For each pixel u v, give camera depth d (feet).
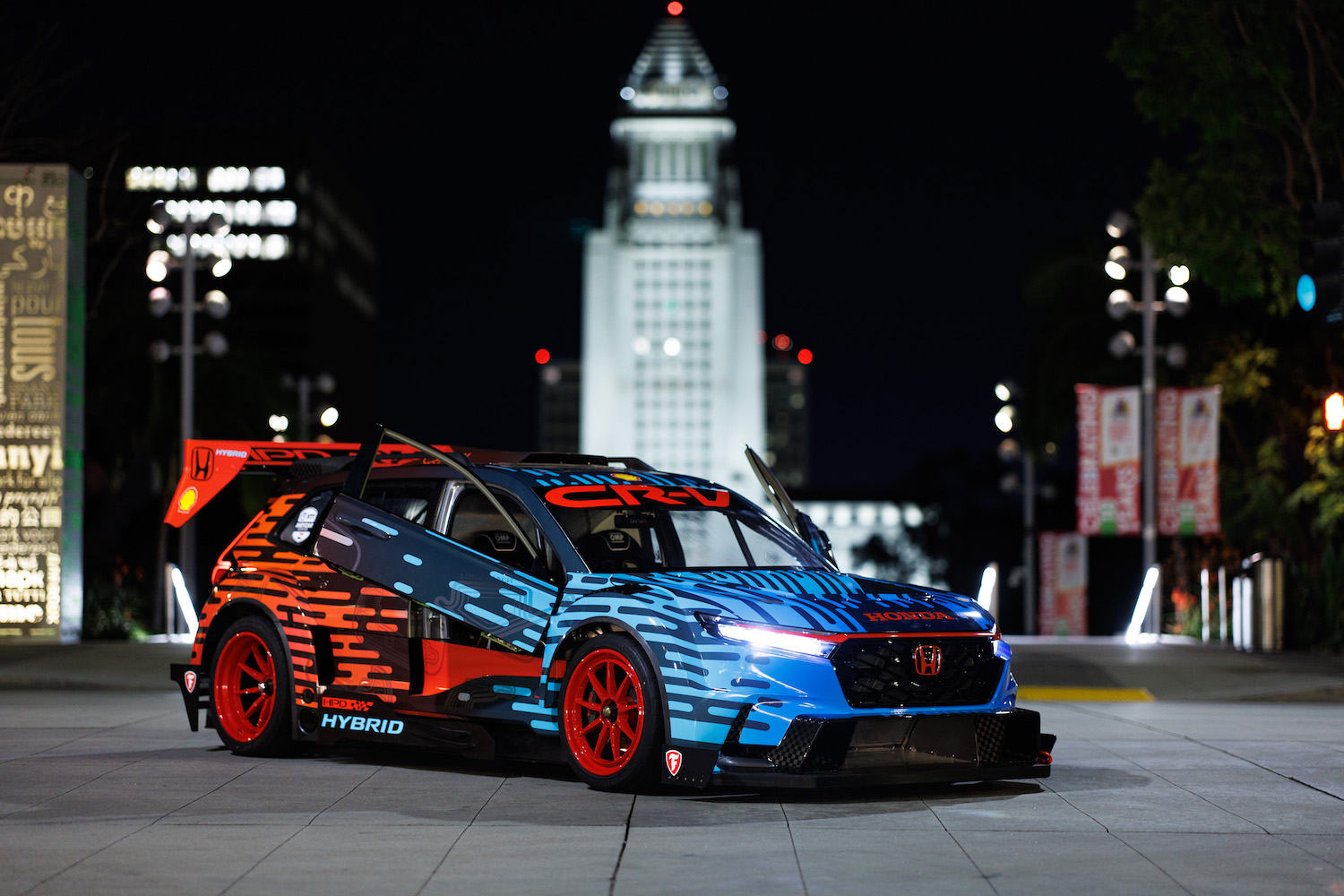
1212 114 75.97
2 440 66.08
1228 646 71.36
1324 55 76.02
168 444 108.47
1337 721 41.22
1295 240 78.23
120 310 109.50
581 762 27.02
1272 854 21.93
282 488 33.19
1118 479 88.74
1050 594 134.82
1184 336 114.21
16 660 57.16
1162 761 32.01
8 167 66.18
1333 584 67.62
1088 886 19.75
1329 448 88.12
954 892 19.35
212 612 32.65
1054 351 117.70
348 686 30.35
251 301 482.69
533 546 28.12
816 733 24.77
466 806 25.45
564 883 19.75
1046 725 39.93
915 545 322.34
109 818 24.36
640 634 26.21
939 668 26.12
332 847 22.06
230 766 30.40
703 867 20.75
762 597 26.14
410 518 30.19
